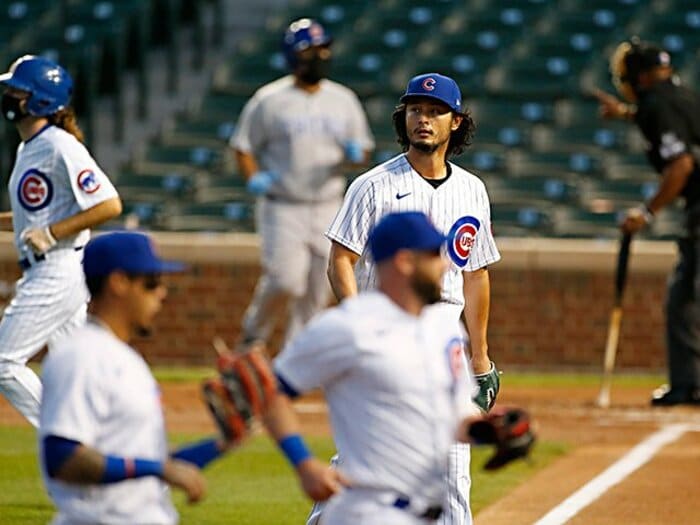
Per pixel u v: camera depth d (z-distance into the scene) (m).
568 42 85.62
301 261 53.50
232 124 81.69
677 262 48.69
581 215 72.25
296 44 52.91
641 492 34.47
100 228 70.56
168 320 63.56
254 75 85.81
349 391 18.12
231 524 31.22
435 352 18.23
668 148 47.16
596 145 79.00
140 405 16.92
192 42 93.31
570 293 62.81
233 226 73.25
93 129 78.31
